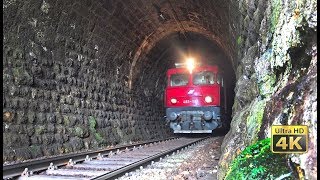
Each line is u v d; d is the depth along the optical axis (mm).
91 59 12797
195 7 14789
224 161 5496
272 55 4512
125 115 15836
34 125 9195
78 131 11227
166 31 18047
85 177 6512
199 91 18312
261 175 3072
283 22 4055
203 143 15820
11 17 8461
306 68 3502
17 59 8828
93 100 12789
